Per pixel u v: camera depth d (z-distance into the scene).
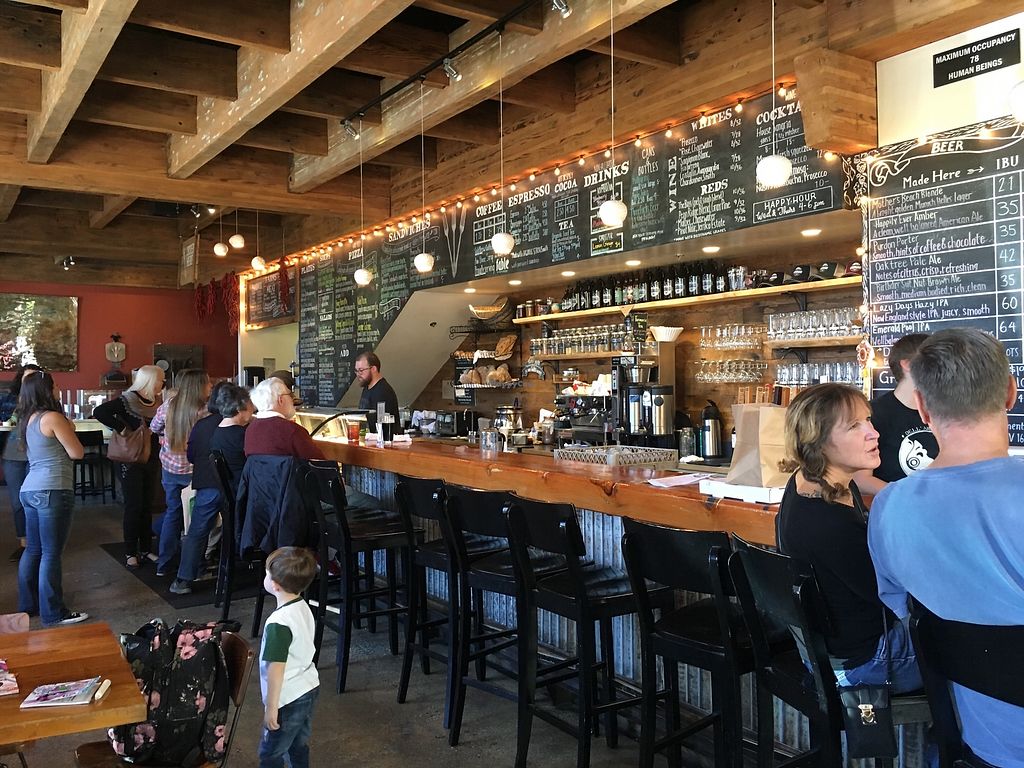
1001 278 3.16
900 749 2.23
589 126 5.19
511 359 7.74
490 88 4.53
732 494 2.56
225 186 6.80
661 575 2.26
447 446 4.83
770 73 4.04
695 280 5.61
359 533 3.78
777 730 2.62
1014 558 1.32
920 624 1.45
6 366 10.88
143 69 4.66
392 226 7.70
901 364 2.78
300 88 4.37
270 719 2.40
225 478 4.70
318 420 5.86
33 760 2.90
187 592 5.11
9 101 5.02
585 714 2.62
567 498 3.17
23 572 4.68
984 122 3.20
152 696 1.95
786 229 4.41
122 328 11.62
